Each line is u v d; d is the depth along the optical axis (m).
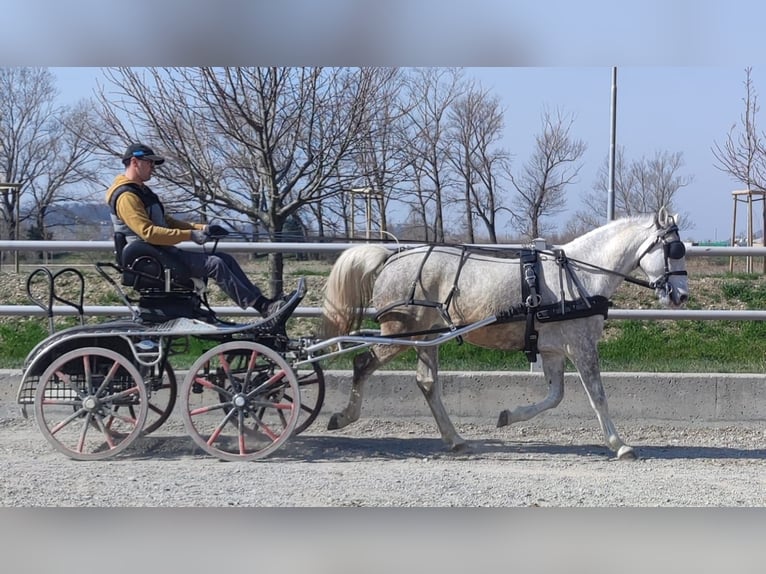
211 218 13.89
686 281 7.35
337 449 7.64
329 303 7.61
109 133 13.75
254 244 8.50
